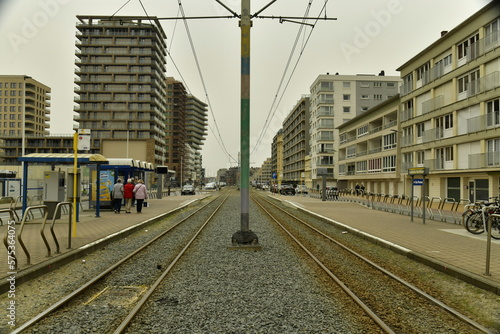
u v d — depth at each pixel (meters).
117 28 84.81
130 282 6.31
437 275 6.82
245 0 9.82
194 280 6.45
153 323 4.44
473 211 11.45
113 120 84.50
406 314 4.84
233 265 7.67
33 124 105.00
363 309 4.91
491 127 24.42
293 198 40.47
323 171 34.72
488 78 24.70
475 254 8.10
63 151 95.94
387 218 17.00
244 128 9.83
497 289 5.54
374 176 45.66
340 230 13.84
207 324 4.42
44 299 5.23
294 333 4.18
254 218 18.09
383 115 43.72
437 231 12.14
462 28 27.69
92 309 4.90
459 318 4.64
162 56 94.06
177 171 129.50
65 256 7.41
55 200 14.05
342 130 62.69
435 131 31.44
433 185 31.83
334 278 6.41
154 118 86.00
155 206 24.03
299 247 9.94
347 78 72.06
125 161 19.27
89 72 84.19
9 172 28.11
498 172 19.17
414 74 35.44
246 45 9.79
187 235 12.11
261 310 4.93
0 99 102.69
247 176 9.84
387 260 8.34
